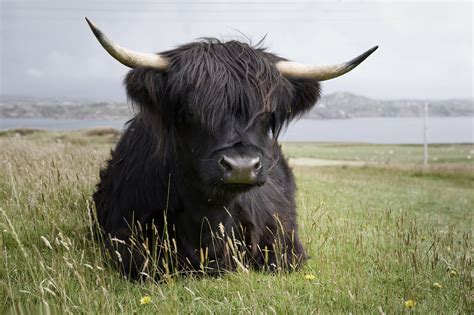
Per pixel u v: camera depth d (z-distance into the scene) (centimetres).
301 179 1560
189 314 403
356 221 808
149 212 509
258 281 471
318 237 641
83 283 402
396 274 522
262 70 455
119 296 429
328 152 5509
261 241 528
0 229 574
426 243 703
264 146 455
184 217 499
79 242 545
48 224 581
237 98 429
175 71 455
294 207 648
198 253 500
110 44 438
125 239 495
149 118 462
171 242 496
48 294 418
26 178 751
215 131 423
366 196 1265
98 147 1398
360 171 2731
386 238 646
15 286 436
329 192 1236
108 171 612
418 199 1394
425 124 3584
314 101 510
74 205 656
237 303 420
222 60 449
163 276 458
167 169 498
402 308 411
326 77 488
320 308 411
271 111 454
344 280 473
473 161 4394
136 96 453
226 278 480
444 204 1338
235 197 471
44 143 1523
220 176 413
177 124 462
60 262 459
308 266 532
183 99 444
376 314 408
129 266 477
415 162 4184
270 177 593
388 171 2770
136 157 539
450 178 2603
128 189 532
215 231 493
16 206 635
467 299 443
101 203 605
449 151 6025
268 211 539
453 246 657
